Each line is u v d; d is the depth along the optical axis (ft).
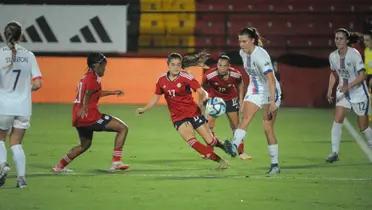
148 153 132.57
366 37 170.60
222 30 247.70
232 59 214.69
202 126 112.57
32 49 226.99
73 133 159.63
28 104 97.04
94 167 116.98
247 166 119.03
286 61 221.25
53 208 87.71
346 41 122.11
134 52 238.68
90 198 93.35
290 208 88.33
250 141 150.82
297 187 100.99
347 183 104.12
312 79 220.02
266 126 111.24
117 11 226.17
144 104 220.84
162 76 112.16
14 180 104.99
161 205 89.56
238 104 129.29
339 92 124.77
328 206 89.40
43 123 176.96
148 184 102.78
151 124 177.78
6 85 95.66
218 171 113.70
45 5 226.79
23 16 226.58
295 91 220.43
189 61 125.90
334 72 127.75
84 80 108.37
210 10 249.96
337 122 125.18
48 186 100.78
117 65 221.87
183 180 105.81
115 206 88.89
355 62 122.11
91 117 109.81
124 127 112.16
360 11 246.47
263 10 249.96
